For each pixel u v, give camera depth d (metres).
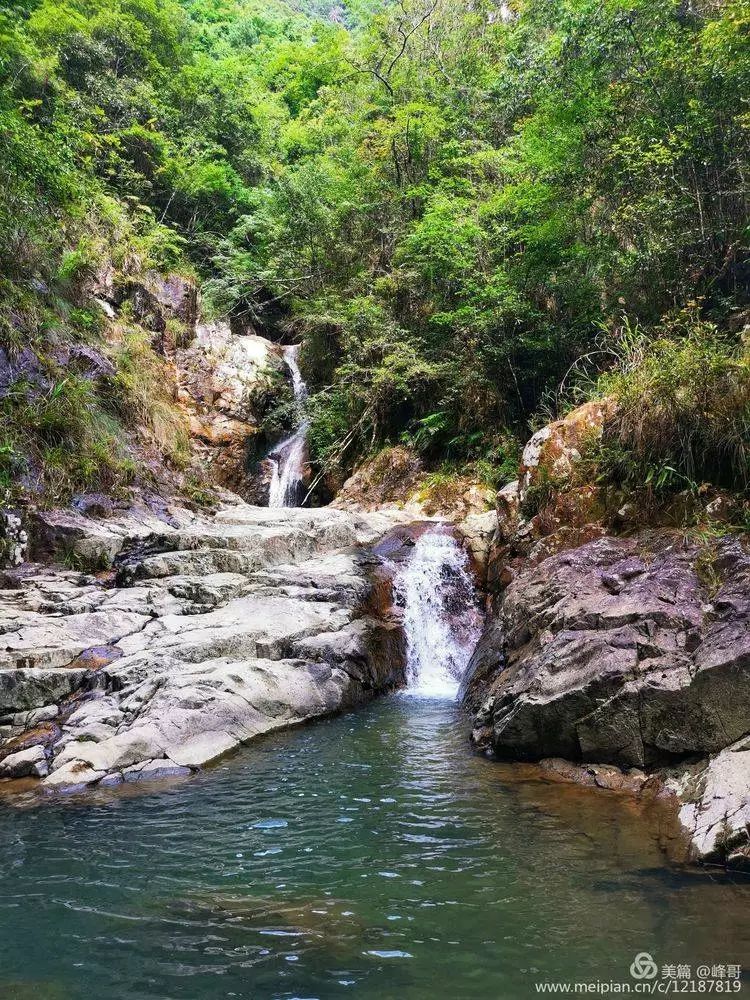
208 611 7.88
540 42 11.94
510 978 2.51
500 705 5.60
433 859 3.61
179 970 2.63
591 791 4.52
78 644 6.57
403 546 10.45
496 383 12.94
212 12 31.28
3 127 11.37
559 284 11.42
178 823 4.23
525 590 6.55
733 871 3.28
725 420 5.90
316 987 2.49
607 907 2.99
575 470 7.21
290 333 20.61
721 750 4.26
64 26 16.27
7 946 2.83
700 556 5.42
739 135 8.12
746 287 8.49
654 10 8.84
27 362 10.38
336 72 20.31
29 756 5.20
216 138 20.67
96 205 14.08
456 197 14.44
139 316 14.44
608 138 9.80
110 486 10.58
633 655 4.83
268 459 16.50
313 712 6.72
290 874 3.49
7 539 8.42
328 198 17.16
